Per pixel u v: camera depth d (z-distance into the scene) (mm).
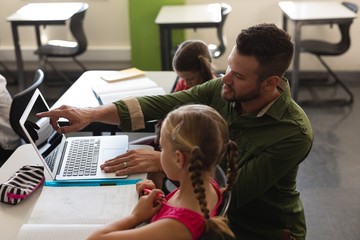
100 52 4988
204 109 1171
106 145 1776
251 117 1565
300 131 1507
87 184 1500
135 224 1179
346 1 4637
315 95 4504
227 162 1279
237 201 1524
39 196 1440
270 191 1587
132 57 4867
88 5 4809
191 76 2188
